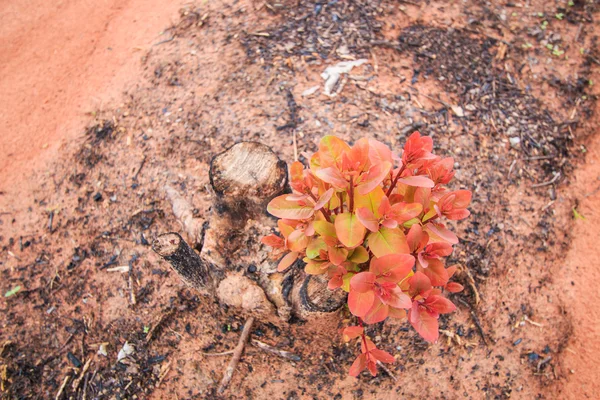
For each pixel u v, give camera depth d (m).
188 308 0.65
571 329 0.68
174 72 0.86
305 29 0.86
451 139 0.75
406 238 0.44
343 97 0.77
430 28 0.87
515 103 0.81
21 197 0.79
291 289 0.54
